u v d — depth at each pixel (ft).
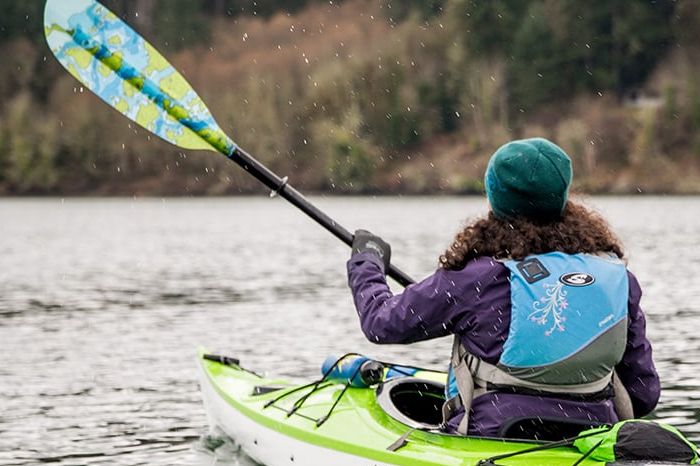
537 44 329.11
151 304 74.54
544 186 21.27
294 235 154.92
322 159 322.34
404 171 317.63
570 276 21.22
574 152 294.05
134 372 48.49
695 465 20.06
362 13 385.91
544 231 21.59
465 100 330.75
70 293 82.58
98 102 345.92
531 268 21.25
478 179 299.38
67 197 333.83
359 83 337.72
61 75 368.48
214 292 81.76
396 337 22.11
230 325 63.10
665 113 290.97
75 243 141.79
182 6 407.44
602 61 327.26
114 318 67.21
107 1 413.80
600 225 22.22
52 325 64.28
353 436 24.67
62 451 34.71
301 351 53.16
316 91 338.75
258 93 345.92
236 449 31.40
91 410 40.70
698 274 87.35
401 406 26.96
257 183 321.52
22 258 118.32
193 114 31.65
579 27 327.88
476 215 23.27
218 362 35.96
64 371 48.91
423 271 89.61
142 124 32.12
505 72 329.93
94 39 32.09
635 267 93.66
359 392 27.20
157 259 115.34
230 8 424.05
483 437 21.65
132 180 333.42
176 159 329.11
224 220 199.82
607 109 314.14
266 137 332.19
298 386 30.01
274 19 406.00
